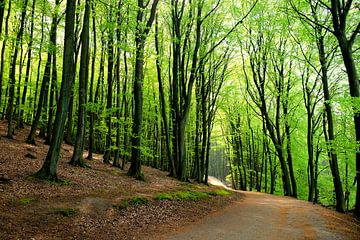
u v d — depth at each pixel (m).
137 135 19.56
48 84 23.30
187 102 24.88
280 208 18.36
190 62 29.50
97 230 9.52
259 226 12.42
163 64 28.64
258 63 31.56
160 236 9.98
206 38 27.05
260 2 27.88
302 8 19.92
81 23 23.28
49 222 9.09
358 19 19.55
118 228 10.09
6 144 18.56
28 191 11.11
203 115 29.84
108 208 11.43
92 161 22.23
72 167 17.17
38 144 22.00
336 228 12.82
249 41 31.66
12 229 8.09
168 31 28.42
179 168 25.28
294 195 30.78
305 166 36.34
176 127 26.22
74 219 9.76
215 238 10.16
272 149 39.84
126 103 24.70
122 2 19.77
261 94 32.25
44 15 20.50
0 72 19.02
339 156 22.97
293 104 34.34
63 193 11.91
